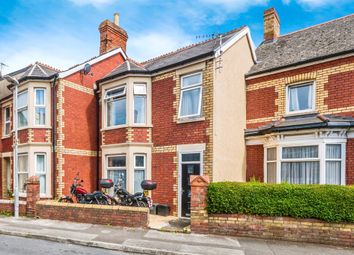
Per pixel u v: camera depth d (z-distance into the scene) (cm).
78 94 1431
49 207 1068
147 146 1241
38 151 1348
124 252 720
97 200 1123
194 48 1382
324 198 756
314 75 1121
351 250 704
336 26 1360
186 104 1170
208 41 1400
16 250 717
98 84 1433
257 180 1186
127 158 1234
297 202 775
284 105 1188
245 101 1294
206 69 1105
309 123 1004
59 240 802
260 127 1233
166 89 1228
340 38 1213
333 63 1081
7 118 1712
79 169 1396
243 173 1216
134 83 1273
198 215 852
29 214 1104
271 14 1619
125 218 934
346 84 1045
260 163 1191
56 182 1320
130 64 1408
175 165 1162
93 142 1477
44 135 1359
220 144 1091
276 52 1430
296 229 775
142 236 819
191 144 1120
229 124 1159
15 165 1146
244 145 1243
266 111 1237
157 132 1239
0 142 1736
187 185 1126
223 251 691
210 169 1055
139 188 1241
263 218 805
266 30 1630
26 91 1410
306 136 1017
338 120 973
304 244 750
